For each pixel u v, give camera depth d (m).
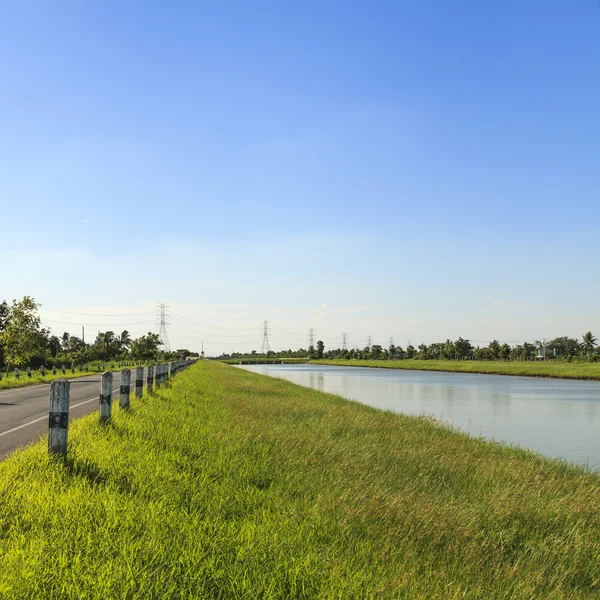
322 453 10.54
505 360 160.50
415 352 186.12
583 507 8.10
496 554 6.06
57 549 4.53
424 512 6.92
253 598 4.05
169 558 4.50
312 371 104.44
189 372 41.72
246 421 13.85
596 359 127.50
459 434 17.45
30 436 11.32
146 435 10.28
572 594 5.29
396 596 4.49
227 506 6.30
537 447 18.73
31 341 42.22
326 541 5.59
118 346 107.81
